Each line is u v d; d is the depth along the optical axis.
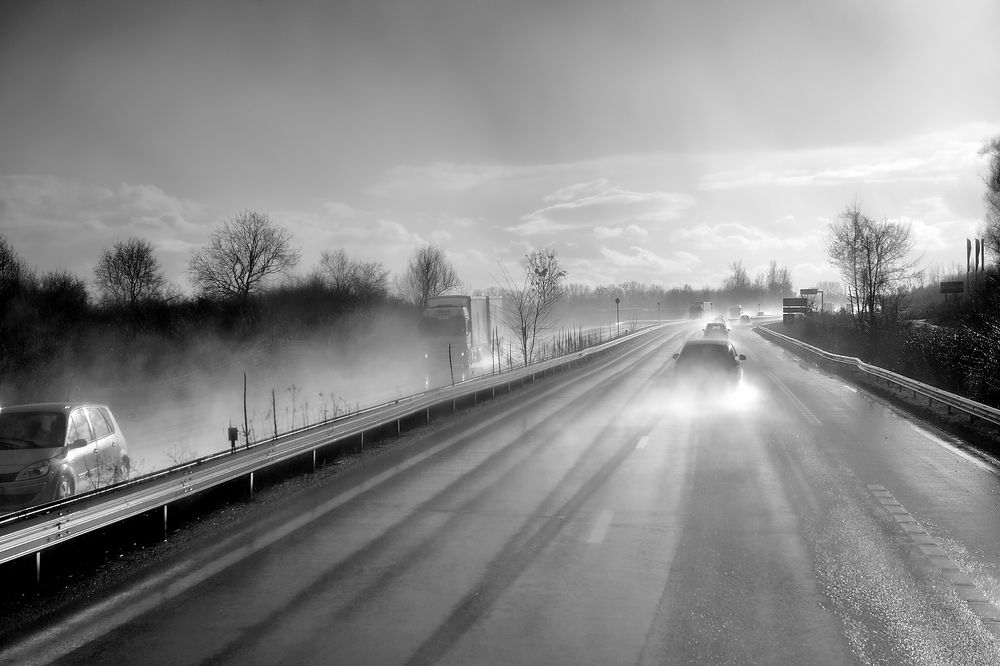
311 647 5.52
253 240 59.56
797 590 6.58
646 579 6.93
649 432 16.86
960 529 8.59
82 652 5.61
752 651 5.30
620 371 37.00
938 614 5.99
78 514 7.76
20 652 5.66
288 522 9.62
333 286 57.72
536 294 42.88
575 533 8.61
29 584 7.47
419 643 5.54
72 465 11.86
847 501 10.06
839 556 7.57
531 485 11.45
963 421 18.08
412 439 17.14
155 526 9.61
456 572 7.27
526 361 38.94
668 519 9.19
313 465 13.54
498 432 17.61
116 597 6.92
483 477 12.21
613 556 7.68
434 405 20.81
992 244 47.47
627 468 12.66
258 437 20.25
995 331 24.62
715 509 9.67
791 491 10.71
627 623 5.86
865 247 46.38
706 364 23.48
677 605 6.24
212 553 8.30
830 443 15.16
